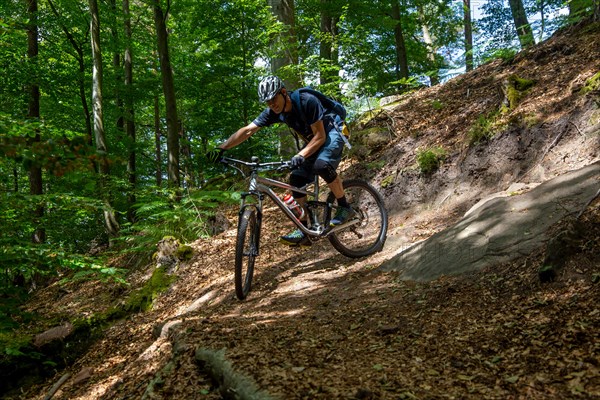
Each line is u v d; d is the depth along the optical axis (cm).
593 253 322
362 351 287
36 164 206
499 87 653
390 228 588
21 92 1180
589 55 627
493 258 380
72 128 1434
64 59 1397
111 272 559
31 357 525
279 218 755
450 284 370
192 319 419
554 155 518
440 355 268
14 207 557
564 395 210
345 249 505
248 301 454
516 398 215
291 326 347
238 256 434
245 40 1141
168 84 1056
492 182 561
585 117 515
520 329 277
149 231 718
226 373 270
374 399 223
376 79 1222
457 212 557
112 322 581
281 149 979
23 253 538
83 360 504
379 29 1400
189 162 1377
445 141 659
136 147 1404
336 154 458
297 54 1042
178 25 1441
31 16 1170
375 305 369
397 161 694
